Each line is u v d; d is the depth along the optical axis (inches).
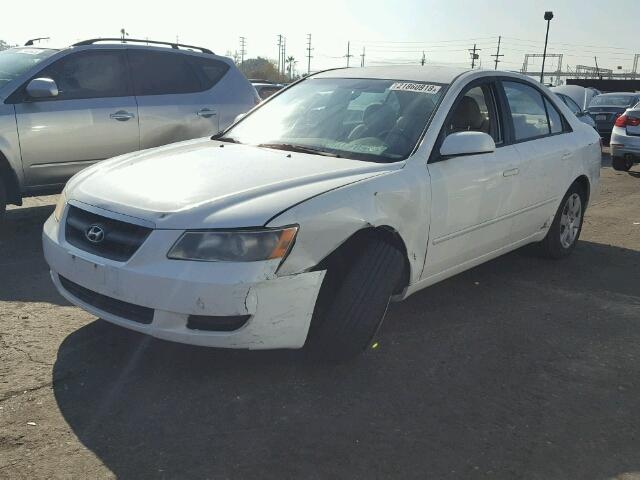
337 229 131.8
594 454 115.6
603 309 187.8
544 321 176.4
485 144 159.5
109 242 130.3
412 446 115.3
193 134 291.7
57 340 152.0
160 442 113.3
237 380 135.3
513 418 126.3
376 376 140.1
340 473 106.8
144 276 123.0
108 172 151.3
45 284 191.8
